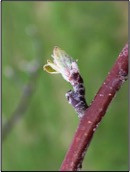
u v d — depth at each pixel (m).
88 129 0.11
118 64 0.11
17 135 0.64
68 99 0.12
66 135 0.58
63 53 0.12
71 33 0.58
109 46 0.55
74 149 0.11
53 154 0.60
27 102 0.39
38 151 0.61
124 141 0.52
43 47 0.61
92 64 0.56
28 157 0.62
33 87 0.40
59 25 0.60
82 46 0.57
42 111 0.61
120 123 0.52
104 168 0.53
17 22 0.64
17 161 0.63
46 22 0.60
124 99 0.51
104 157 0.53
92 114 0.11
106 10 0.55
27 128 0.63
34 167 0.62
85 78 0.56
